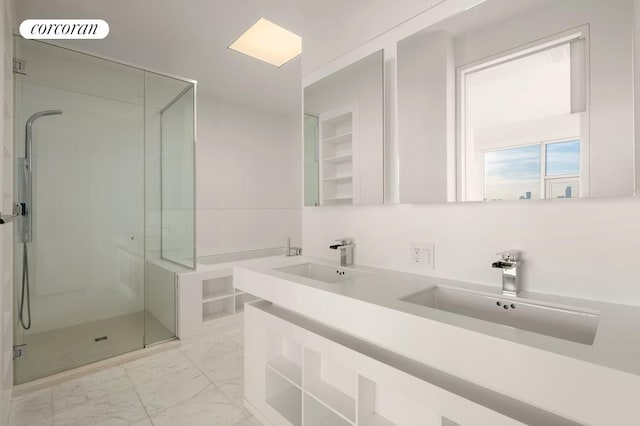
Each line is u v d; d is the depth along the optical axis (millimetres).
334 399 1380
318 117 2008
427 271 1459
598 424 595
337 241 1881
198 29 2217
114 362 2160
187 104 2775
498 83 1202
